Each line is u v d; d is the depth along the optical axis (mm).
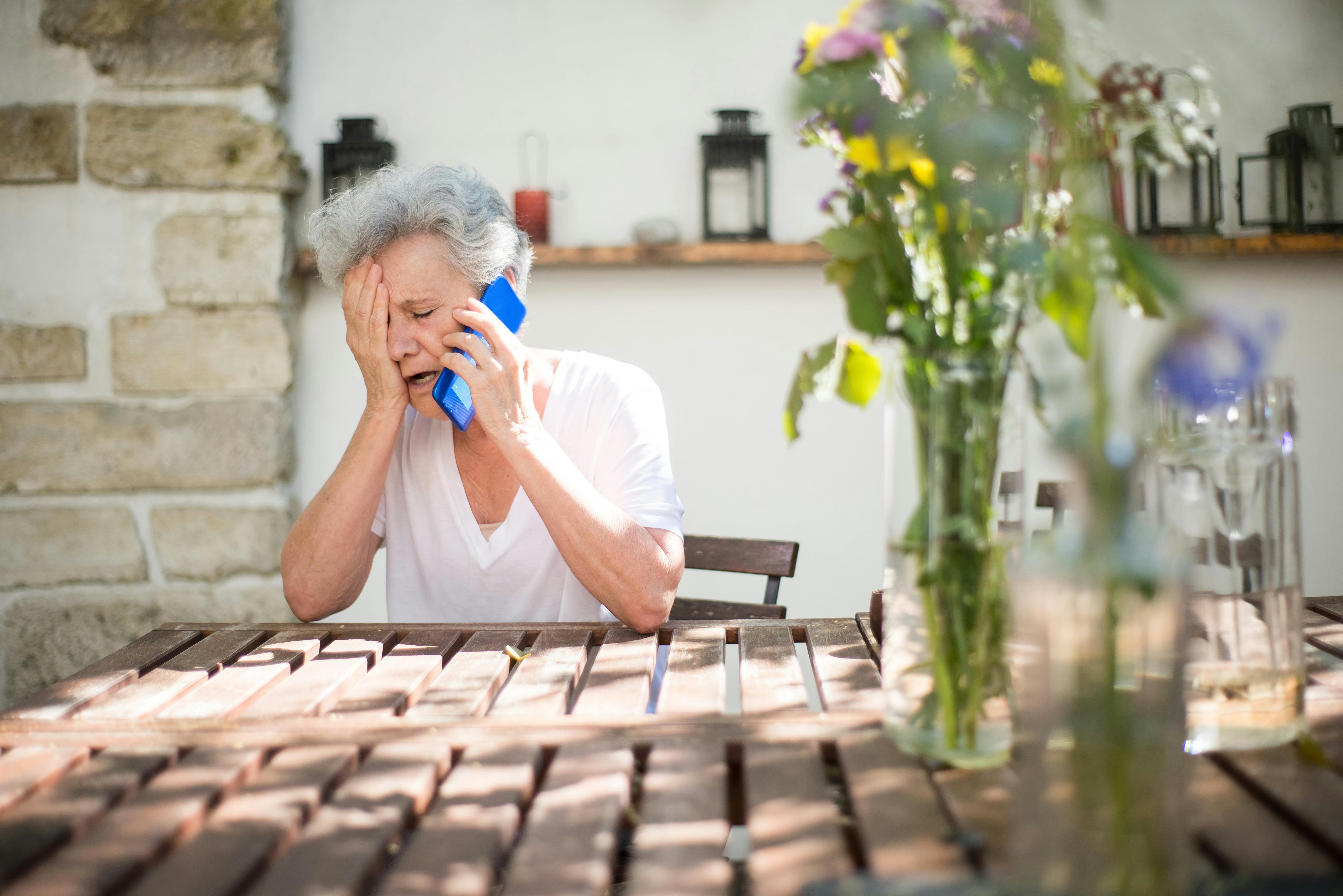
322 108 2686
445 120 2691
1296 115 2500
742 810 806
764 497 2754
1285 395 754
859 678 983
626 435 1413
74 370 2562
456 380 1327
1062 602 522
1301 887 526
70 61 2529
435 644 1157
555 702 934
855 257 731
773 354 2732
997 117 665
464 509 1467
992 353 727
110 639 2594
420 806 730
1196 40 881
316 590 1377
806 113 717
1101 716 512
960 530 730
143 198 2557
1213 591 751
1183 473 751
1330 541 2699
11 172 2527
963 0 695
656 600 1196
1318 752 724
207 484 2582
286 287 2615
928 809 676
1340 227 2502
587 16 2682
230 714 921
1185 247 1249
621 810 699
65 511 2574
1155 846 509
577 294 2723
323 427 2725
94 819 694
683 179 2691
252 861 620
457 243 1311
